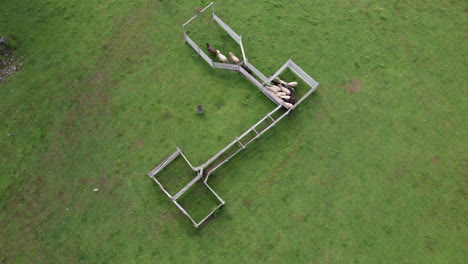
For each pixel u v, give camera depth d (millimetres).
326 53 15852
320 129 14148
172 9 17094
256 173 13422
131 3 17188
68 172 13602
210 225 12609
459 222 12609
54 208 13016
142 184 13320
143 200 13070
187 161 13203
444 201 12938
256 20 16734
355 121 14320
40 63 15859
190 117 14484
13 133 14312
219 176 13391
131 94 15055
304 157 13656
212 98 14836
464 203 12891
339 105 14633
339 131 14125
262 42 16156
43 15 17062
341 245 12312
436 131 14117
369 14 16859
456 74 15352
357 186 13188
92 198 13148
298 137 14008
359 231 12508
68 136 14258
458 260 12031
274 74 14688
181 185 13367
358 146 13859
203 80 15250
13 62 15844
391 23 16625
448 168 13469
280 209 12836
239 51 15945
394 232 12484
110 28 16656
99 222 12773
